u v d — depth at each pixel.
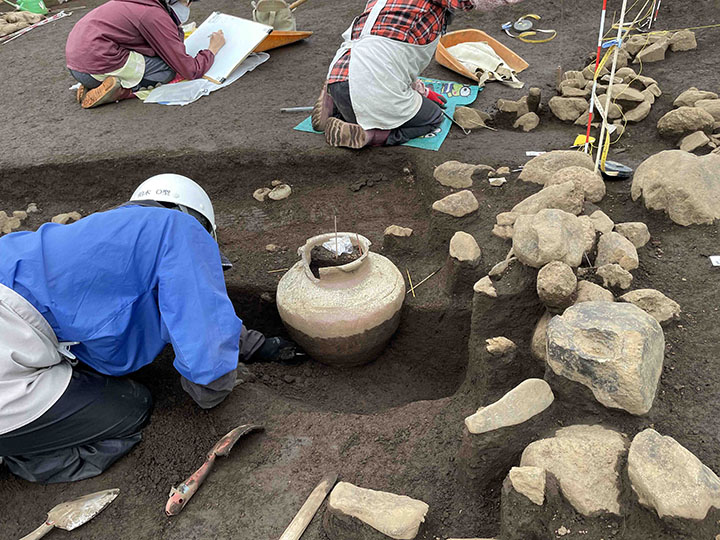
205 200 2.44
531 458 1.52
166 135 3.65
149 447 2.05
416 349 2.64
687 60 3.97
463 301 2.48
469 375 2.15
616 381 1.54
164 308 1.85
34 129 3.88
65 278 1.78
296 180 3.46
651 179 2.45
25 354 1.73
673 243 2.27
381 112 3.21
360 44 3.18
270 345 2.64
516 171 2.99
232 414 2.14
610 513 1.40
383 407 2.49
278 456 1.93
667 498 1.31
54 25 6.10
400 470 1.80
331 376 2.62
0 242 1.84
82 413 1.89
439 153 3.27
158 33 3.91
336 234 2.48
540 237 1.99
